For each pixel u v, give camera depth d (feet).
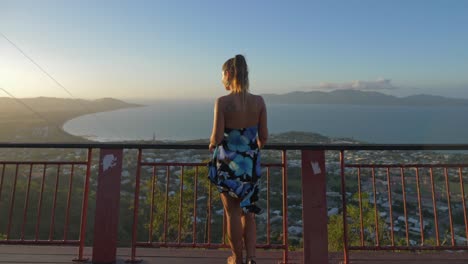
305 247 8.07
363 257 9.60
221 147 7.20
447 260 9.30
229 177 7.00
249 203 7.03
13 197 9.61
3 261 9.00
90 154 9.24
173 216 45.32
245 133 7.14
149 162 9.18
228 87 7.57
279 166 8.93
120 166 8.83
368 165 8.95
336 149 8.52
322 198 8.29
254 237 7.54
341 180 8.78
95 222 8.61
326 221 8.17
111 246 8.52
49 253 9.66
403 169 9.05
